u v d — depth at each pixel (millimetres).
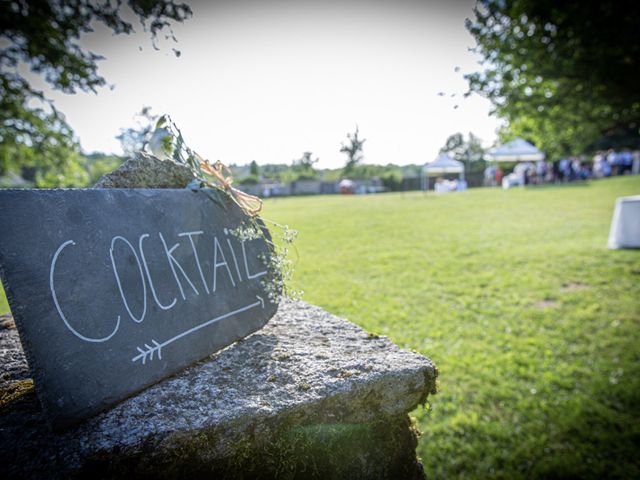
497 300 5309
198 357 1328
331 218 15125
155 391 1151
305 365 1302
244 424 1031
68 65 2918
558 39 4000
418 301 5379
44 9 2506
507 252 8141
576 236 9578
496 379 3359
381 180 36656
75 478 848
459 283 6156
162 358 1216
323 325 1732
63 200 1082
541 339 4059
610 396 3090
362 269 7238
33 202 1013
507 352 3814
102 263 1128
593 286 5703
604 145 31688
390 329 4430
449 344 4031
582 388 3201
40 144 4633
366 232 11500
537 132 5746
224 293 1494
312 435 1138
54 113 4480
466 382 3350
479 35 4625
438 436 2771
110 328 1107
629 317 4504
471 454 2596
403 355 1378
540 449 2592
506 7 4250
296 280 6559
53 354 970
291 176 32531
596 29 3561
